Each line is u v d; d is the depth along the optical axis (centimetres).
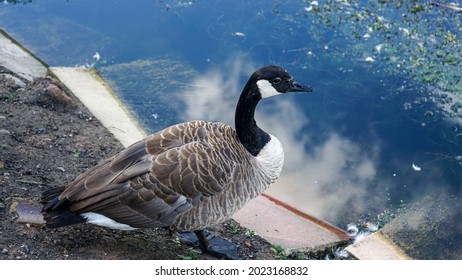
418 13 295
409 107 252
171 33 288
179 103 254
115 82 261
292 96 260
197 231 184
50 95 233
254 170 182
